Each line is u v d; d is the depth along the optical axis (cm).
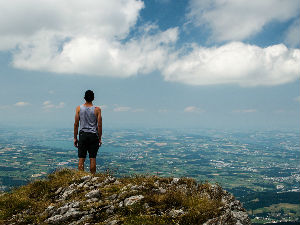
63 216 485
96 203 509
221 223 446
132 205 490
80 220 474
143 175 631
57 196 580
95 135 661
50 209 516
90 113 660
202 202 496
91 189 577
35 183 624
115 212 485
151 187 552
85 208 496
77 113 664
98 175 640
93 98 675
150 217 456
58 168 717
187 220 446
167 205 488
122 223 449
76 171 682
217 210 473
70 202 523
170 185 583
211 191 571
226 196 567
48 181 643
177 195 507
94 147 664
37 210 524
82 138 657
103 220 469
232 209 528
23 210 532
